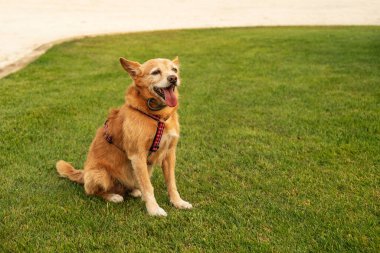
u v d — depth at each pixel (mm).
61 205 4551
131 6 27578
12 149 6012
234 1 30422
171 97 4402
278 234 3951
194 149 6047
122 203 4648
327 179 5043
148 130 4383
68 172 5117
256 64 11594
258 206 4488
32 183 5059
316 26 19281
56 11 24484
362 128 6629
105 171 4668
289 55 12555
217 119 7309
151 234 4035
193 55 13086
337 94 8508
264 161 5598
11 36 16406
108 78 10273
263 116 7383
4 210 4410
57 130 6789
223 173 5312
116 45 14797
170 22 21359
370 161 5500
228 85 9508
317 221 4164
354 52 12562
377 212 4297
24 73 10633
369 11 24328
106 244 3857
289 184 4938
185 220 4230
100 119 7312
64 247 3795
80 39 15734
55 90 9133
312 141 6227
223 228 4109
